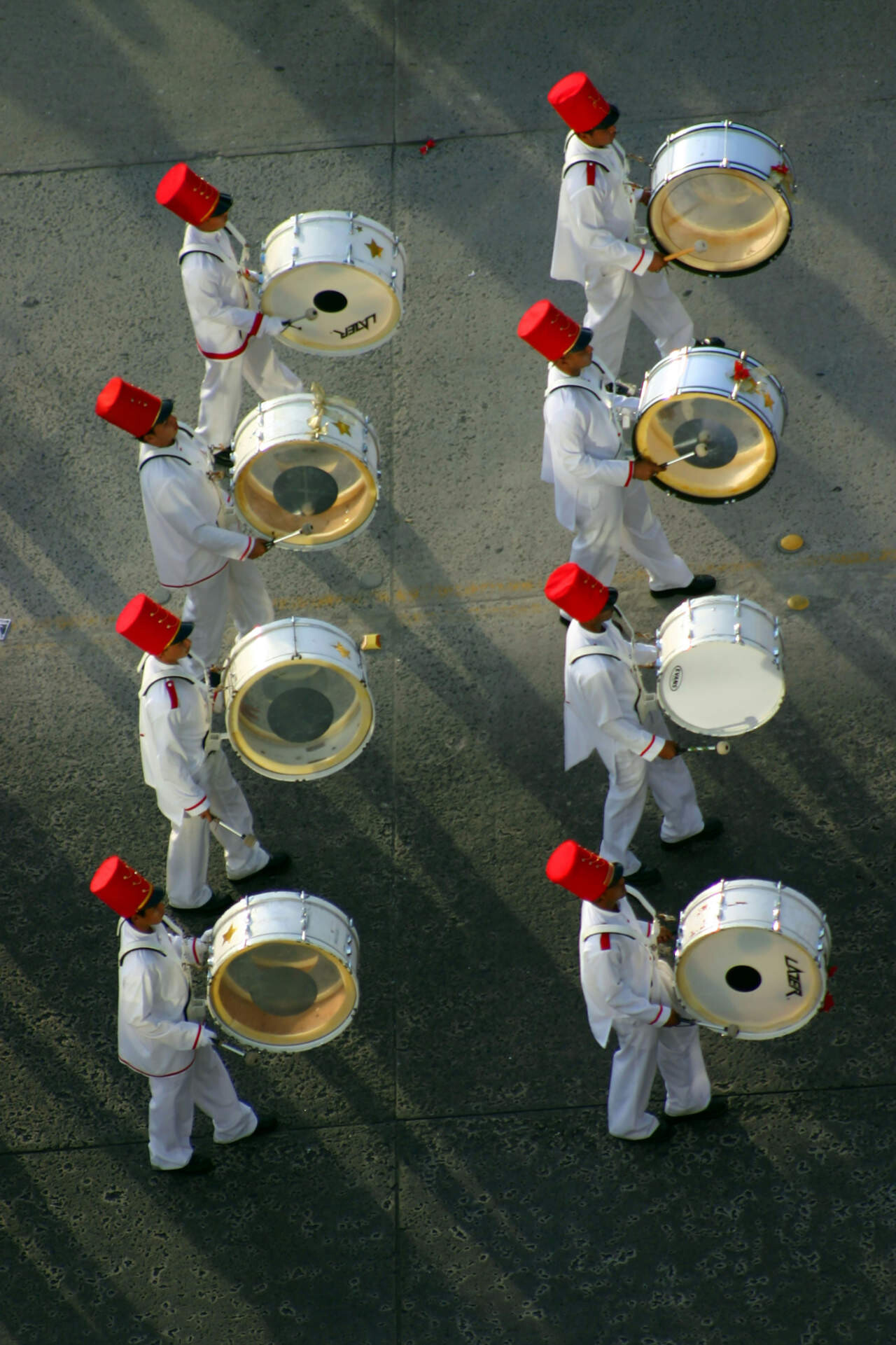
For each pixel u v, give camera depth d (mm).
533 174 41344
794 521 34062
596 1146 26047
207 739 27672
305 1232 25641
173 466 28859
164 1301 25109
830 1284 23891
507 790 30938
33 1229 26172
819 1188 24984
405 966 28797
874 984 27250
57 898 30438
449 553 34875
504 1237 25172
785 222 32156
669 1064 25500
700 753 30703
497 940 28906
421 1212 25641
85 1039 28438
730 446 28828
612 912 24047
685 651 25984
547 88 43000
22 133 44625
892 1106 25750
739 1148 25656
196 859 29141
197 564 30078
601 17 44250
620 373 37062
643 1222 25031
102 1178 26672
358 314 31922
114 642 34375
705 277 34000
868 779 29891
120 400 27781
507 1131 26438
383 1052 27750
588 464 28938
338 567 34938
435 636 33531
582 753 27953
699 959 23719
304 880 30219
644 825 30266
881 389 35781
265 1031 25812
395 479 36281
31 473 37438
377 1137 26656
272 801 31406
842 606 32500
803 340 36875
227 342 32500
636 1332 23844
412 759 31672
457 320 38875
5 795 32094
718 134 31328
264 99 44312
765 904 23391
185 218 31094
